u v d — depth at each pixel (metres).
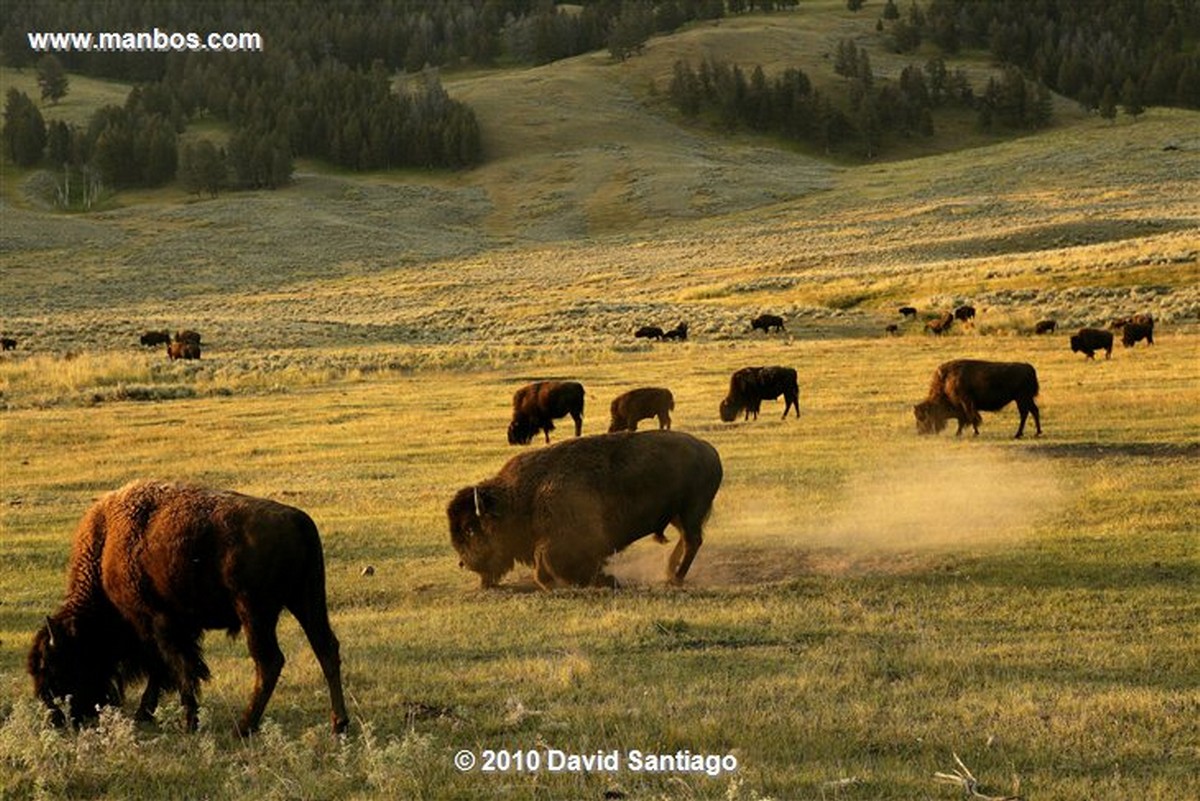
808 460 38.16
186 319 123.12
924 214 194.88
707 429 46.53
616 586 24.11
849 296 116.31
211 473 41.44
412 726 14.80
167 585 14.44
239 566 14.03
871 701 15.67
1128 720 14.67
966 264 127.56
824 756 13.66
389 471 40.41
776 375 47.75
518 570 25.98
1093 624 19.88
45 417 57.00
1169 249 115.44
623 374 69.12
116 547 14.70
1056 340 76.81
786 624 20.22
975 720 14.85
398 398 61.19
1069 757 13.52
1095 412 45.22
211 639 20.77
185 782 12.84
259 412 57.56
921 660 17.70
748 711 15.25
